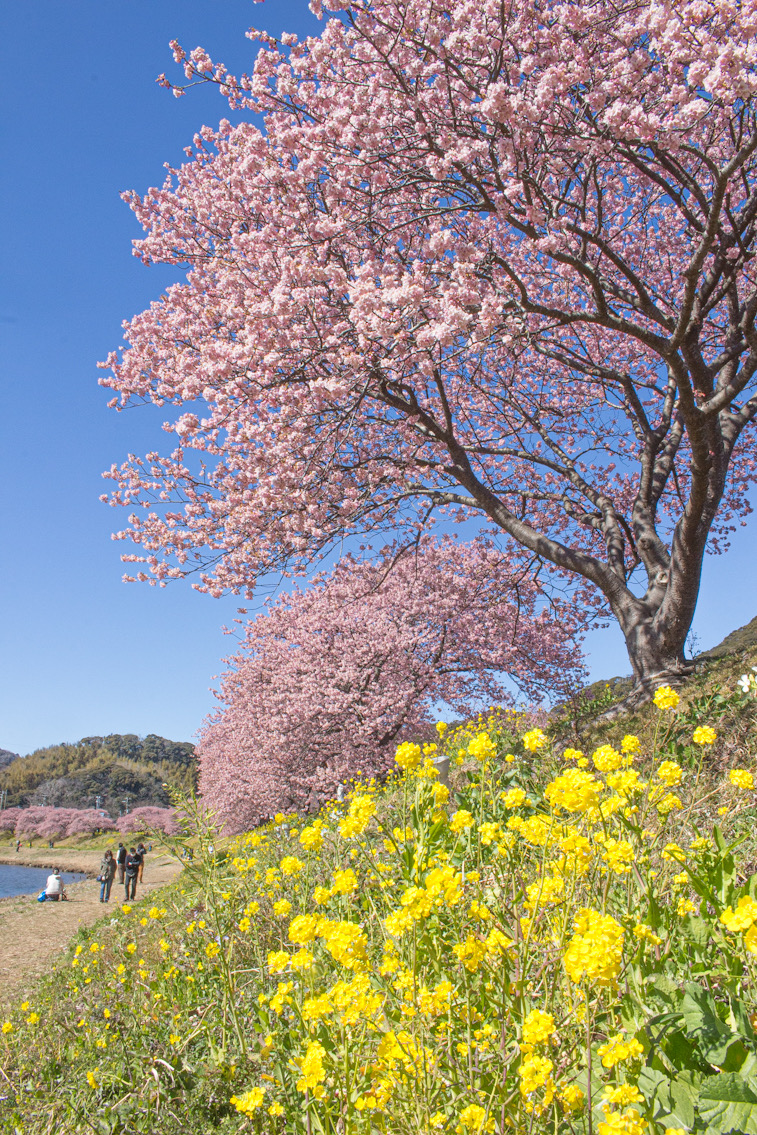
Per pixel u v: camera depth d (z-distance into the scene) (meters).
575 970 1.38
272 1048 2.31
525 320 7.90
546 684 17.00
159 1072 2.79
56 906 17.70
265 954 3.49
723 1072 1.40
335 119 7.79
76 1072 3.45
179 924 5.67
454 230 10.43
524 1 7.89
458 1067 1.62
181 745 124.31
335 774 16.64
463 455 11.02
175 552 10.89
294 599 20.08
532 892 1.89
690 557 9.73
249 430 9.42
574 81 6.77
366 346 8.12
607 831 2.31
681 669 9.89
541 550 11.27
